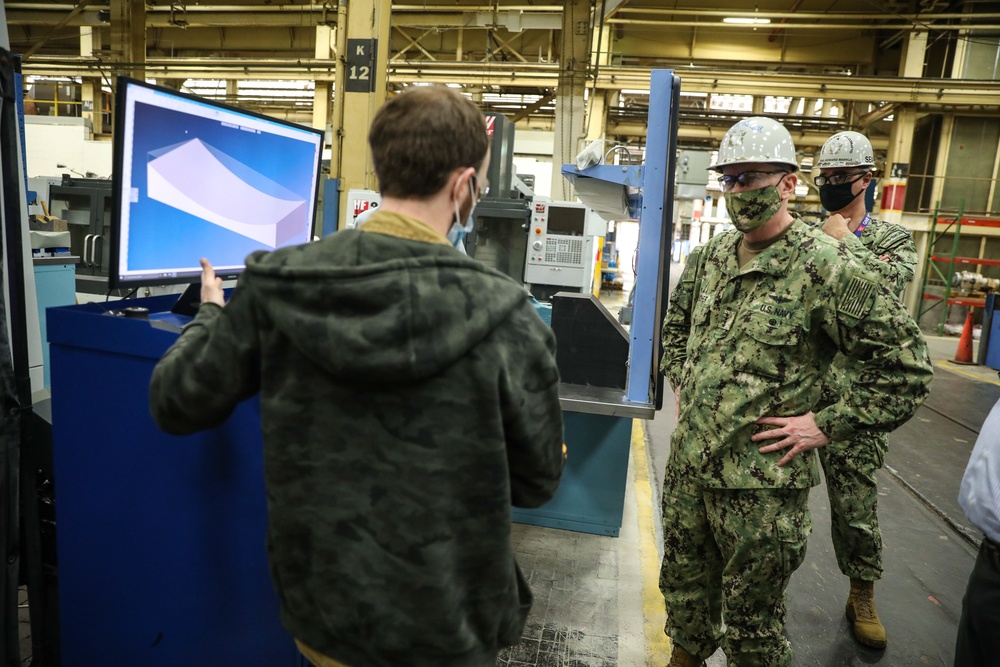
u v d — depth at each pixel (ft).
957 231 34.94
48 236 10.47
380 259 2.65
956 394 21.52
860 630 7.56
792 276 5.00
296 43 43.24
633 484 12.25
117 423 4.53
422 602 2.81
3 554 4.94
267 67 36.22
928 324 37.78
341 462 2.81
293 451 2.86
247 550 4.44
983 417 18.63
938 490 12.77
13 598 5.04
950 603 8.59
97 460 4.62
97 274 15.15
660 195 7.55
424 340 2.57
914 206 39.52
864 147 7.53
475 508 2.82
